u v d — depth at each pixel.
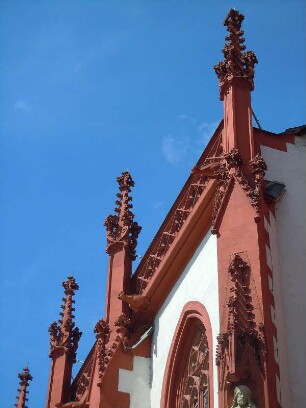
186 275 34.56
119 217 41.22
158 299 36.66
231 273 27.78
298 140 33.53
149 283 36.91
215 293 31.33
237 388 25.33
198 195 34.38
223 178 30.77
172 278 35.75
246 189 29.61
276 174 32.25
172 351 33.88
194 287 33.44
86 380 41.53
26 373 48.62
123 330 36.06
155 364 35.31
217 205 30.39
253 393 25.36
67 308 44.94
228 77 33.03
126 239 40.12
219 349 26.25
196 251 34.12
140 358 35.81
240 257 28.27
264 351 26.03
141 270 38.56
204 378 32.03
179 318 33.91
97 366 35.19
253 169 30.12
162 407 33.47
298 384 27.20
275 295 28.34
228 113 32.38
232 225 29.23
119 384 34.84
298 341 28.09
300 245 30.38
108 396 34.41
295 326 28.39
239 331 26.19
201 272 33.12
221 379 25.77
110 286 39.00
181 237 34.41
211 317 31.14
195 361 33.16
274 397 25.48
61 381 42.53
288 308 28.72
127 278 39.03
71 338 44.03
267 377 25.59
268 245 29.03
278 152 32.94
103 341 35.88
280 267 29.59
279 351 27.23
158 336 35.84
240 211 29.34
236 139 31.55
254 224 28.83
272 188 31.27
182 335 33.62
